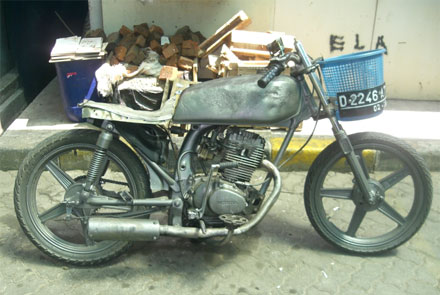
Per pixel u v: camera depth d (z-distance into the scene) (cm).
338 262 330
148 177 316
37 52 612
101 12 525
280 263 328
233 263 326
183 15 520
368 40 528
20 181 302
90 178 297
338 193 329
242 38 459
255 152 299
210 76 490
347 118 302
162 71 441
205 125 305
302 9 516
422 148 444
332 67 294
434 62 534
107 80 438
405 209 396
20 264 320
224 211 299
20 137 446
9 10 541
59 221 364
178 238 349
